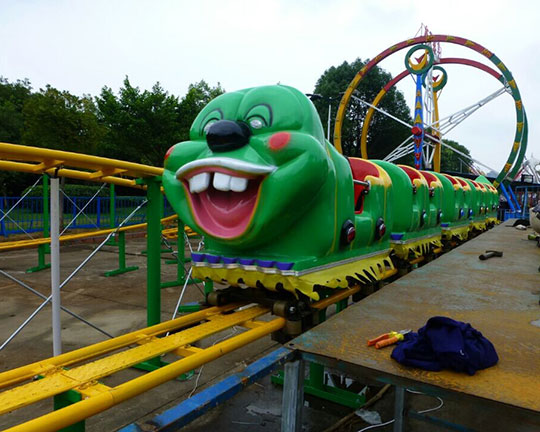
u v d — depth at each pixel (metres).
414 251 5.21
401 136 33.84
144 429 1.36
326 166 2.64
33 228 14.63
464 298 2.97
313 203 2.83
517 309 2.71
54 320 2.94
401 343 1.92
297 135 2.55
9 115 27.28
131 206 18.02
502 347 2.03
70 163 2.88
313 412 3.37
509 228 9.52
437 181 6.45
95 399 1.59
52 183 2.90
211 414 3.23
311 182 2.55
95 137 18.22
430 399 3.57
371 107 21.12
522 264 4.44
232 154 2.64
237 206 2.71
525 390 1.56
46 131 17.06
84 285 7.07
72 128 17.52
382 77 33.00
